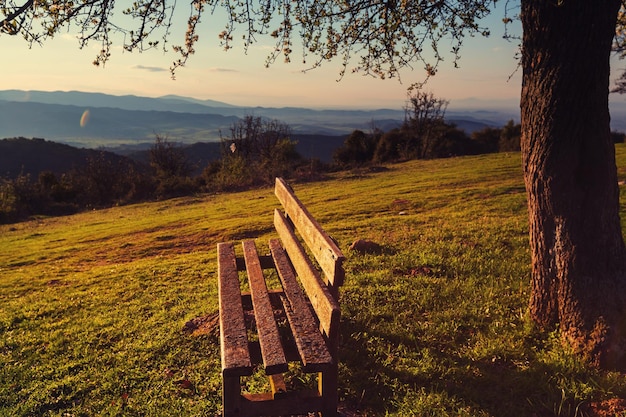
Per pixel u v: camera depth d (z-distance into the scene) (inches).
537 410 147.0
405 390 163.2
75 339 258.1
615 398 145.9
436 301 239.9
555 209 184.2
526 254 327.3
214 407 165.3
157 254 602.9
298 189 1305.4
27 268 594.6
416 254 341.7
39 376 211.5
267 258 222.8
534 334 191.8
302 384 172.2
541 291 195.8
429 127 2508.6
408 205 747.4
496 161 1397.6
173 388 183.3
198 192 1738.4
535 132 188.7
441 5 248.7
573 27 169.8
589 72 171.5
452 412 147.4
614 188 176.9
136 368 205.6
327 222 690.8
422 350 188.2
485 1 244.4
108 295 357.4
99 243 746.8
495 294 243.3
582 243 175.8
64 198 1966.0
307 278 154.3
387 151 2556.6
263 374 180.2
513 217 502.6
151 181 1990.7
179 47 228.4
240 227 713.0
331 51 266.7
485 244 363.9
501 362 177.0
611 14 169.3
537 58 183.2
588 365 164.6
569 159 178.7
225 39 235.3
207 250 582.9
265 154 2203.5
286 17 256.8
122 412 172.9
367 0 254.7
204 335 227.6
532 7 180.1
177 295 329.7
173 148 2438.5
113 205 1793.8
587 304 172.6
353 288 268.2
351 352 191.5
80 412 176.2
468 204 662.5
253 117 2336.4
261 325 139.9
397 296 251.6
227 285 177.8
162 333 243.4
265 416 134.4
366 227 535.8
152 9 214.7
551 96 179.6
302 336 132.1
